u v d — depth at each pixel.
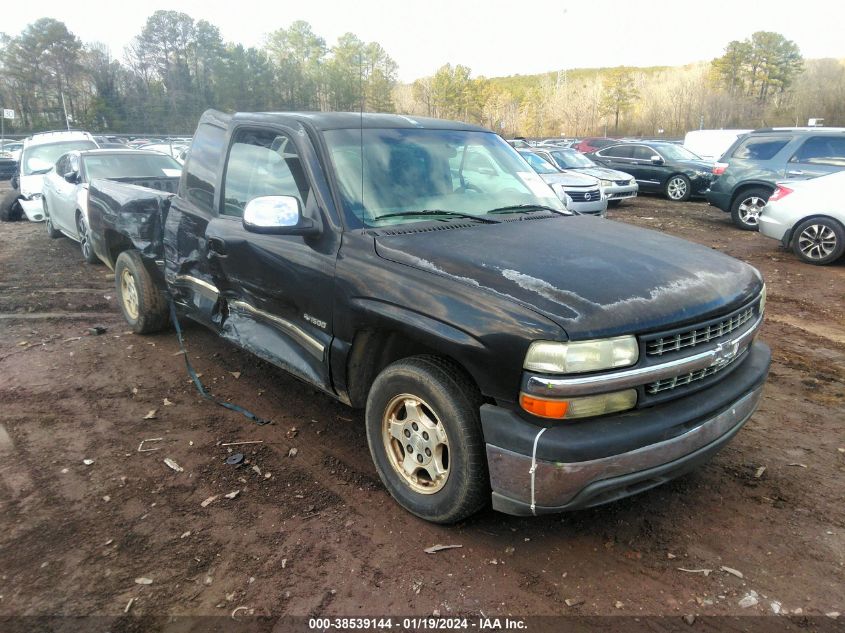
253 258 3.84
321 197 3.44
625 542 2.95
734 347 2.91
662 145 18.56
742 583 2.67
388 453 3.20
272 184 3.85
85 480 3.51
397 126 4.00
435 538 2.98
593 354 2.44
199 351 5.52
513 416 2.58
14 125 52.97
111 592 2.66
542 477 2.51
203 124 4.75
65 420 4.24
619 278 2.79
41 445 3.90
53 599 2.62
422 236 3.26
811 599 2.57
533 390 2.47
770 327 6.23
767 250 9.96
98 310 6.90
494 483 2.66
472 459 2.74
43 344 5.74
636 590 2.64
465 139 4.21
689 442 2.70
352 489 3.40
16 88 57.69
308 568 2.79
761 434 3.97
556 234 3.39
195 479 3.51
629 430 2.51
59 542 2.98
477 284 2.75
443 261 2.94
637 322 2.53
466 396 2.75
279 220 3.26
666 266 3.00
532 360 2.47
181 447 3.87
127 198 5.48
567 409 2.47
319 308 3.39
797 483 3.41
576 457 2.45
